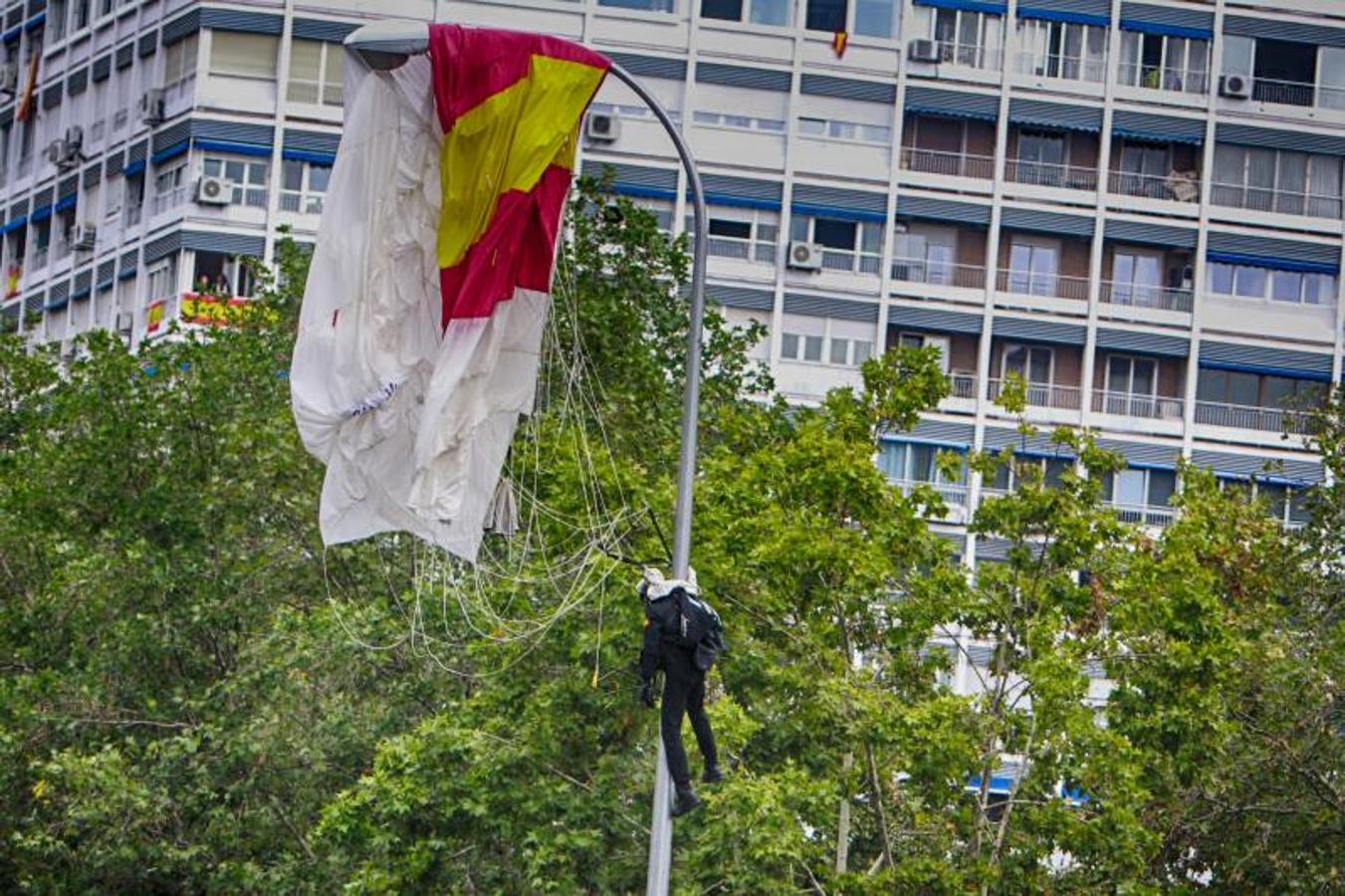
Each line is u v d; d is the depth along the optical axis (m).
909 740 86.25
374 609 100.81
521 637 83.50
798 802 85.62
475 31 64.69
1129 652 92.44
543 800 88.50
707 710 86.25
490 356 64.81
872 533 91.56
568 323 110.69
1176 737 91.19
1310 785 94.88
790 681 87.62
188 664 111.00
